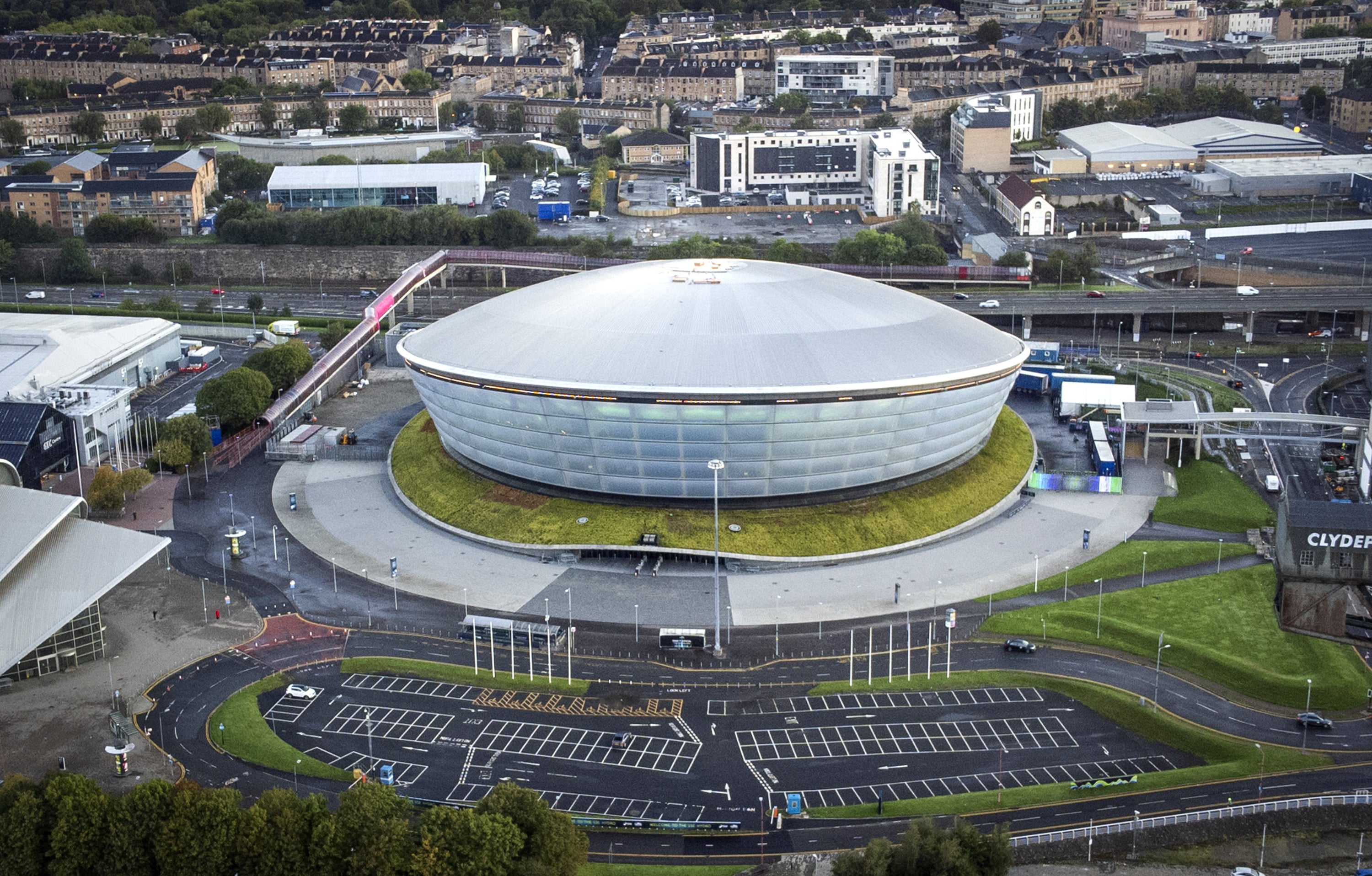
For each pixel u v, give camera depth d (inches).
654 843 7613.2
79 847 7116.1
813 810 7864.2
